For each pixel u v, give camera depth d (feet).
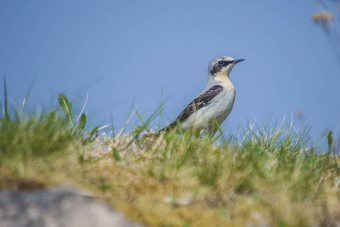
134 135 39.27
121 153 35.70
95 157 33.99
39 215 22.97
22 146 28.43
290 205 27.50
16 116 32.32
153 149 37.45
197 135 39.99
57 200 24.06
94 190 27.09
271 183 30.96
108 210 24.54
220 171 31.22
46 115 34.96
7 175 25.40
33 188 24.93
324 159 39.42
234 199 29.19
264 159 36.35
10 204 23.13
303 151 41.75
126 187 28.96
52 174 27.12
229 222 26.32
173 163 33.32
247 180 30.48
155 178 31.27
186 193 29.27
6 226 22.03
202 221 26.08
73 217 23.36
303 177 32.19
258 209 27.91
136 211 25.34
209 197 29.09
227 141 38.70
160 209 26.40
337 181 34.58
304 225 25.52
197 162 33.68
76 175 28.37
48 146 30.14
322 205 27.96
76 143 34.42
